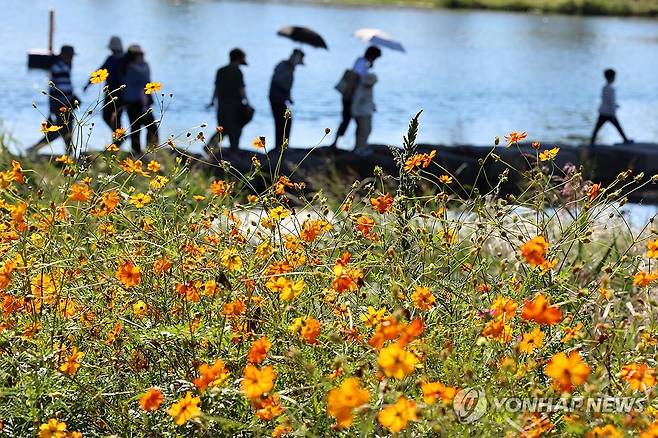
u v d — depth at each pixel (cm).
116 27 4978
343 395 315
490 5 9412
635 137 2388
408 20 7256
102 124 1734
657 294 509
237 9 7012
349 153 1570
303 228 480
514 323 433
